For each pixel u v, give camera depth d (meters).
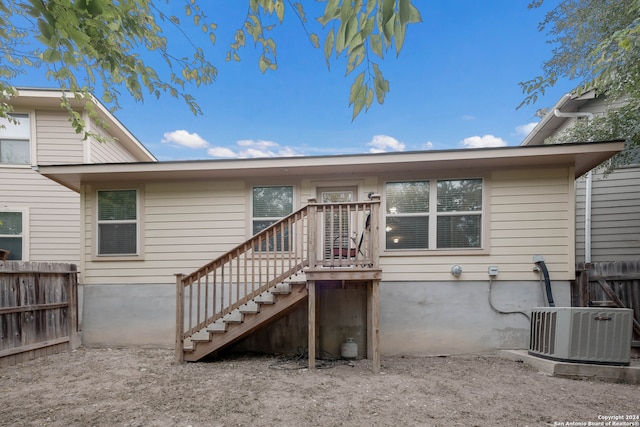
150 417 2.90
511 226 5.46
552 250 5.35
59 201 7.62
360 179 5.84
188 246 6.01
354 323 5.55
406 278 5.56
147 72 3.43
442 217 5.61
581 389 3.70
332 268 4.48
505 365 4.76
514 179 5.49
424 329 5.46
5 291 4.61
